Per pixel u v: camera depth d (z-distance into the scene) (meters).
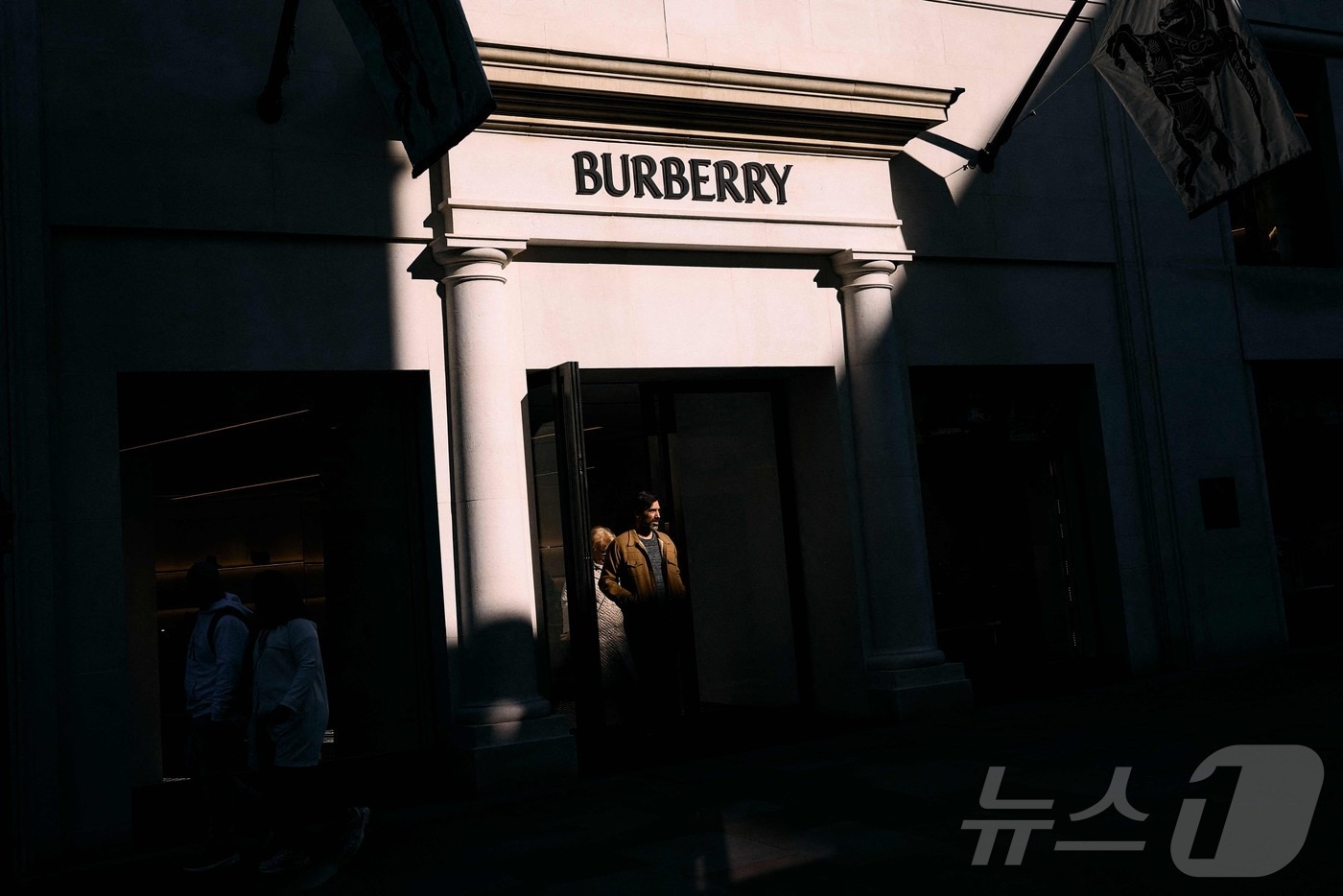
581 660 9.08
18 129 8.00
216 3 8.78
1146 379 12.47
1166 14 10.72
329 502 9.10
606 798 8.05
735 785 8.14
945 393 11.72
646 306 10.02
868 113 10.55
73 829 7.68
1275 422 13.45
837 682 10.81
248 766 6.77
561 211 9.46
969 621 11.58
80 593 7.89
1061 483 12.31
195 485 8.67
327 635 8.95
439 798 8.55
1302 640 13.17
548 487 9.72
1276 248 13.87
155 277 8.41
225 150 8.66
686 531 11.03
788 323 10.63
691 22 10.43
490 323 9.13
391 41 8.02
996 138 11.62
